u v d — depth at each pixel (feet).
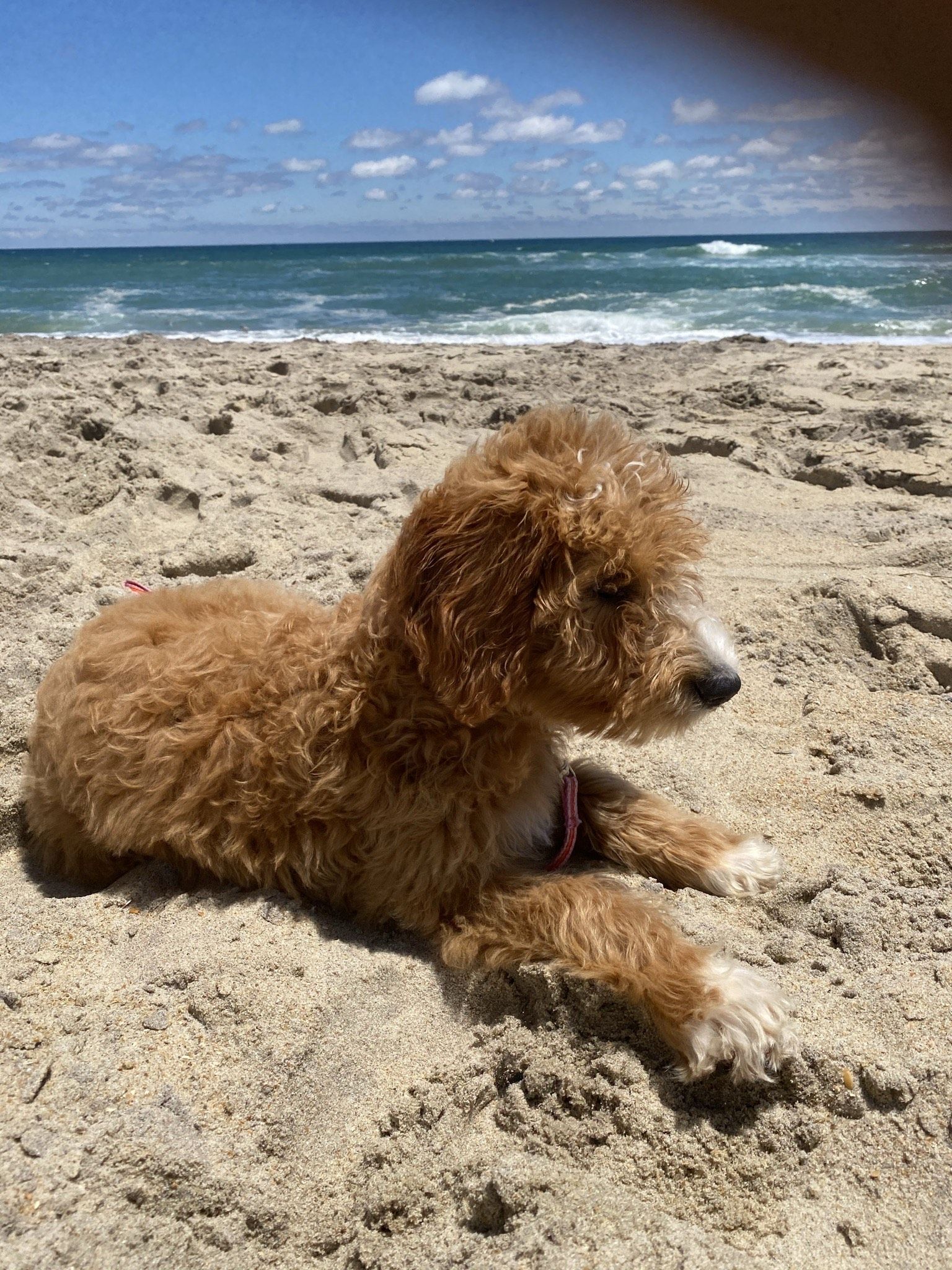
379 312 15.52
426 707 1.94
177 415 5.50
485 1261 1.37
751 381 6.70
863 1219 1.40
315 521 4.20
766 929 2.01
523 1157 1.51
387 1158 1.55
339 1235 1.47
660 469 2.02
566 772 2.26
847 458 4.89
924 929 1.91
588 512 1.85
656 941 1.78
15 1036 1.64
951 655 2.94
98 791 2.14
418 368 7.47
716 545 3.92
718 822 2.27
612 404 6.18
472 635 1.85
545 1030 1.71
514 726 1.98
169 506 4.31
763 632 3.18
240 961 1.82
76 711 2.19
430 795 1.93
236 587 2.57
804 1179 1.48
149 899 2.09
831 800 2.35
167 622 2.30
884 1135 1.50
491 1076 1.66
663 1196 1.47
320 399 6.19
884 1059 1.56
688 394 6.39
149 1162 1.45
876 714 2.72
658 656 1.89
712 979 1.68
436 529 1.90
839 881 2.07
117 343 10.01
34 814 2.36
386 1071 1.67
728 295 16.35
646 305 15.23
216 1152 1.51
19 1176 1.41
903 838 2.20
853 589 3.26
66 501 4.31
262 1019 1.71
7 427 4.83
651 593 1.92
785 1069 1.58
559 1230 1.37
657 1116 1.55
